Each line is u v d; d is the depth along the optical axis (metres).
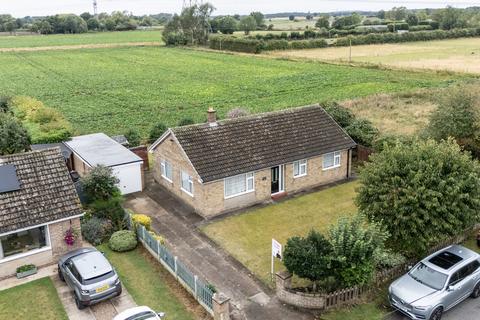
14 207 22.81
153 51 138.75
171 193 33.12
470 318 19.53
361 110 55.91
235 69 98.19
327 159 34.94
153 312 18.19
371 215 22.80
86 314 19.72
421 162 22.28
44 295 21.16
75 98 68.94
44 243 23.66
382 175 22.89
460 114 34.38
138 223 26.00
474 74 78.12
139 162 33.12
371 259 20.09
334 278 20.14
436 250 23.73
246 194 30.77
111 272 20.20
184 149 29.84
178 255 24.91
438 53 113.88
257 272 23.22
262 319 19.48
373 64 93.88
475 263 20.92
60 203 23.64
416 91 63.22
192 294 20.81
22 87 79.19
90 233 25.94
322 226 28.17
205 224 28.53
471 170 22.61
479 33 154.75
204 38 151.75
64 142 38.78
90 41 176.62
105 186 28.00
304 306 20.17
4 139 40.03
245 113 44.62
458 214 21.88
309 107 37.22
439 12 174.12
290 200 32.09
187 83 82.00
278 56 116.50
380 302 20.58
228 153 30.67
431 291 19.55
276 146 32.62
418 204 21.59
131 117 55.72
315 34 147.25
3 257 22.55
